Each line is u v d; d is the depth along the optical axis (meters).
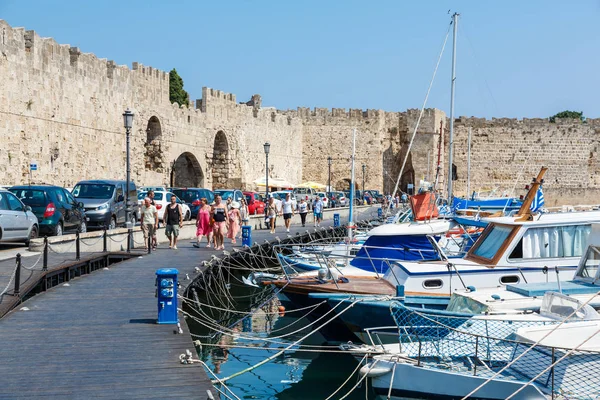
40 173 36.03
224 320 21.33
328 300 15.59
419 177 79.38
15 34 33.91
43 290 18.02
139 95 49.00
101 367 11.07
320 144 79.50
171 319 14.02
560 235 16.62
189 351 11.45
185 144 56.56
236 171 65.25
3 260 20.53
